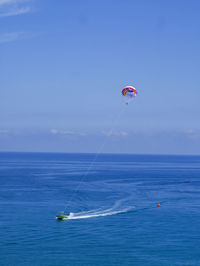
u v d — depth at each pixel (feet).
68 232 190.49
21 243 170.40
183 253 158.81
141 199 304.09
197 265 144.77
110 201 290.35
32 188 370.32
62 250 160.56
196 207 266.77
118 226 205.05
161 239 179.11
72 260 148.66
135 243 172.04
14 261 147.13
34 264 144.05
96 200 294.87
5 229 194.59
